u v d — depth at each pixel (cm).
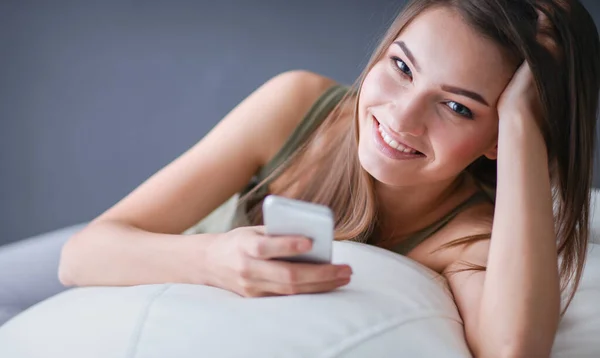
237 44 217
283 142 131
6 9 218
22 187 226
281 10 213
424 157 107
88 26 219
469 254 117
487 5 100
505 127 104
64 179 226
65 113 223
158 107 221
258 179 136
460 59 100
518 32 101
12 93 222
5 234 228
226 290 93
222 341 77
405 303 88
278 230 84
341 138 127
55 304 92
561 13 107
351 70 212
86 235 116
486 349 94
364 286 89
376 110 106
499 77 104
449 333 89
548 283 95
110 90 221
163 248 106
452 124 103
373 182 120
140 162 224
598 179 187
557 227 114
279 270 86
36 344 84
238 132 130
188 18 217
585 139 111
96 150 224
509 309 93
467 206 126
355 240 121
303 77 136
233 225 131
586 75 109
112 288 94
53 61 221
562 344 100
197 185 127
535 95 106
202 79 219
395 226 126
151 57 220
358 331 80
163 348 78
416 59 101
